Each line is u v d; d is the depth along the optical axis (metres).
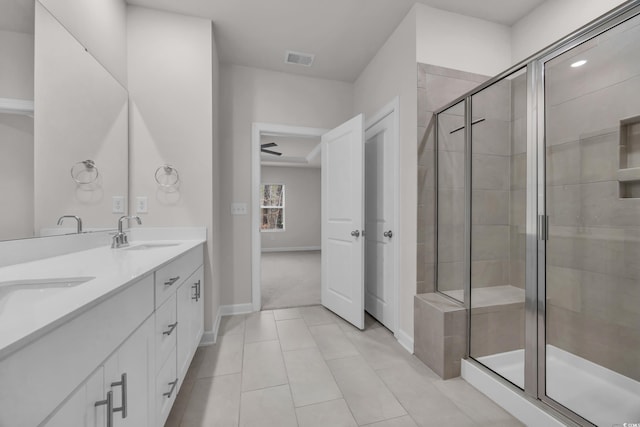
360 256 2.38
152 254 1.35
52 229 1.28
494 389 1.48
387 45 2.38
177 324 1.36
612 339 1.41
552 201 1.46
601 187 1.44
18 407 0.44
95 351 0.66
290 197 8.02
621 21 1.12
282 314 2.76
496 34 2.15
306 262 6.01
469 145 1.81
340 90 3.09
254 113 2.82
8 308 0.79
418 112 1.96
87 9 1.56
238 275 2.79
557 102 1.44
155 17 2.07
